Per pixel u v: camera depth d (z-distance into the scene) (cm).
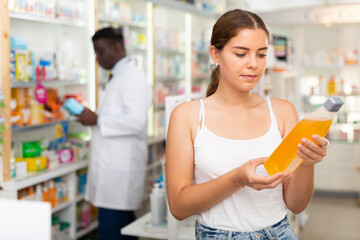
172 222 243
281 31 785
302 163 144
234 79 141
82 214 412
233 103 150
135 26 530
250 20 138
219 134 148
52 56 383
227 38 139
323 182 653
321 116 124
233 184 135
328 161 647
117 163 353
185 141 151
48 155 372
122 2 523
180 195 146
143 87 350
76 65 414
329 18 665
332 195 650
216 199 141
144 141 370
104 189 355
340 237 477
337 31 710
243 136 148
